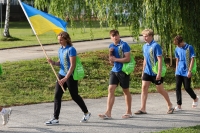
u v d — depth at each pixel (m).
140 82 25.48
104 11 27.00
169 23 26.30
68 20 30.23
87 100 19.64
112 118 15.66
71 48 14.39
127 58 15.20
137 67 28.19
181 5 26.42
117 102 19.08
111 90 15.50
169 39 26.58
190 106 18.31
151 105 18.44
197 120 15.39
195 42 26.41
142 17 26.91
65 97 19.78
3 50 37.62
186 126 14.30
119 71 15.38
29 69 24.52
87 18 29.56
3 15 96.69
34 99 19.52
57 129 13.88
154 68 16.11
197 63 26.05
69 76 14.45
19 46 40.53
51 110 17.12
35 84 22.41
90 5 27.48
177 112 16.94
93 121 15.12
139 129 13.91
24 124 14.59
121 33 55.97
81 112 16.75
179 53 17.41
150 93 21.73
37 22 14.98
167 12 25.56
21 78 22.86
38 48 39.31
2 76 22.81
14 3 98.12
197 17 26.55
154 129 13.91
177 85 17.42
